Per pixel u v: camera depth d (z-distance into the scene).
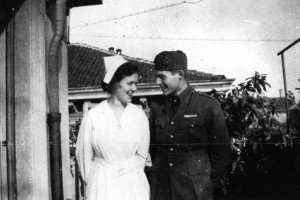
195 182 2.48
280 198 4.51
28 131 3.10
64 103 4.07
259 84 4.69
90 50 14.21
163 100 2.79
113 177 2.47
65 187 3.91
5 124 3.13
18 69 3.13
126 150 2.54
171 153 2.58
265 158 4.59
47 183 3.26
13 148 3.09
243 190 4.56
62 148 3.90
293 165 4.57
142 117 2.67
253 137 4.59
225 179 4.36
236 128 4.64
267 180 4.58
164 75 2.58
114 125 2.55
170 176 2.56
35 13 3.24
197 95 2.66
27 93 3.13
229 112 4.65
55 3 3.62
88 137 2.57
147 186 2.62
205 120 2.57
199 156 2.57
